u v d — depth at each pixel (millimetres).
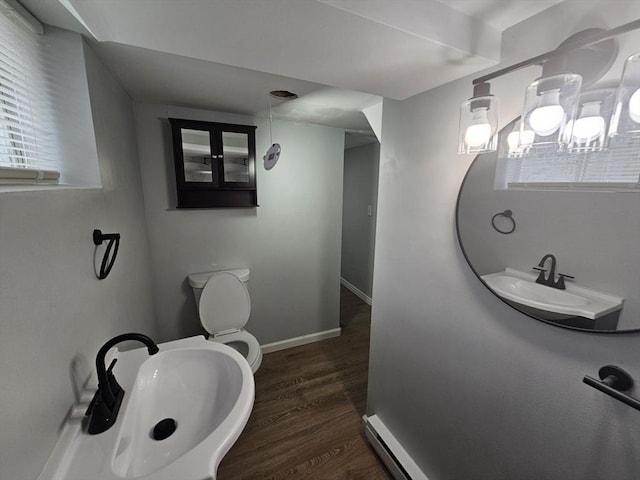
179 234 1946
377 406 1590
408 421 1359
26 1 708
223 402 900
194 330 2100
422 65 858
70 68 891
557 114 575
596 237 651
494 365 930
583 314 688
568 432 752
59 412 652
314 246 2457
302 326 2572
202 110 1829
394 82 1005
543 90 588
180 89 1447
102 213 998
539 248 769
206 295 1896
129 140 1497
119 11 586
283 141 2152
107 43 950
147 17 613
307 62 841
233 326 1971
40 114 860
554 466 792
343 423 1734
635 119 515
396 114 1271
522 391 854
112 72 1205
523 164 786
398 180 1290
